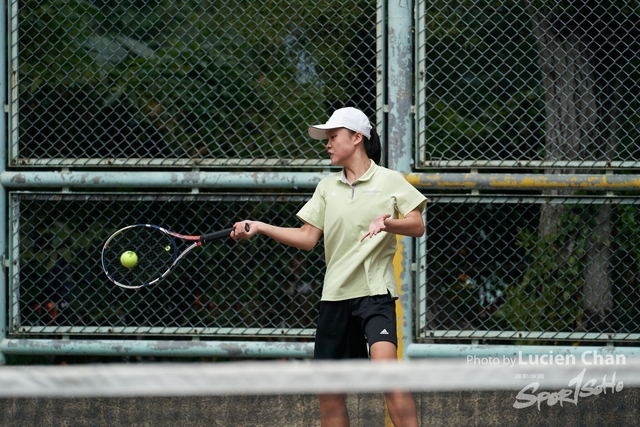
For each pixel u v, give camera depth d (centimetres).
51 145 1936
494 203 1742
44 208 1950
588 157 1875
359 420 1573
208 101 1973
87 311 1838
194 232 1959
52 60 1889
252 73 1969
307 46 1925
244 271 1998
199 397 1606
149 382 1312
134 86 1955
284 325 1805
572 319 1766
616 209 1841
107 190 1906
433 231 1748
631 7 1861
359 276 1354
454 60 1905
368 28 1889
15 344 1642
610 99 1875
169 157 1922
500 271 1914
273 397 1594
